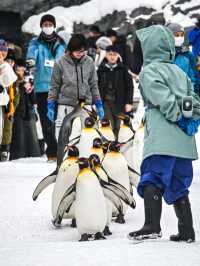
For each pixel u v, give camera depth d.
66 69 19.14
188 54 18.91
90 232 11.05
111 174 12.30
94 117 16.69
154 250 9.27
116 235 11.59
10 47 24.77
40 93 21.58
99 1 39.88
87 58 19.31
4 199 15.02
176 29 18.75
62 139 16.23
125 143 15.52
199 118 10.01
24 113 23.50
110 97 23.08
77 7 40.50
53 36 21.59
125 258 8.77
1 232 12.13
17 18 42.47
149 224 9.96
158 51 10.23
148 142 10.02
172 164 9.95
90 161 11.42
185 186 10.18
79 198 10.93
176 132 9.97
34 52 21.44
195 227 11.96
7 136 22.38
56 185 12.22
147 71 10.06
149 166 10.03
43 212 13.76
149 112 10.13
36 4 41.09
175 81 10.06
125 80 23.23
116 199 11.38
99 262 8.59
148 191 9.94
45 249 9.70
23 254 9.38
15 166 20.34
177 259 8.68
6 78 21.05
